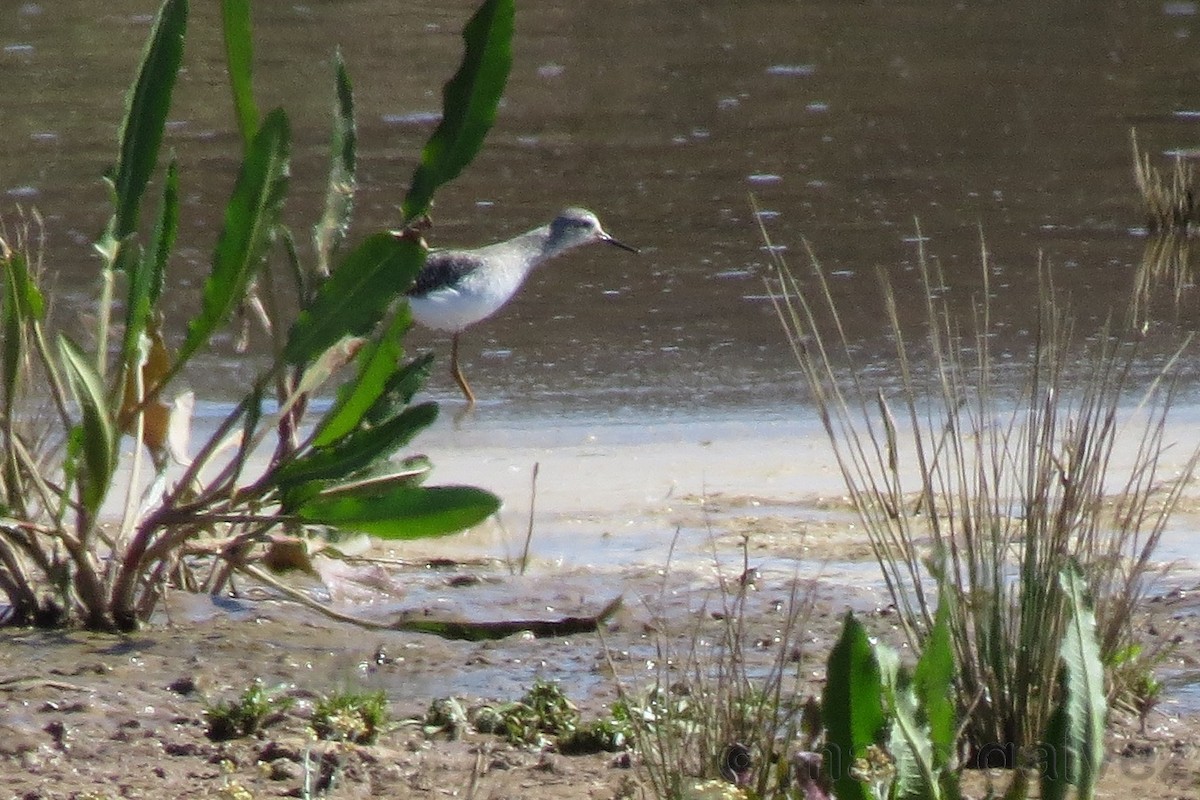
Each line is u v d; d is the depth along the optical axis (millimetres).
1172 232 22484
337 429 9773
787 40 36750
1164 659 8805
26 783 7125
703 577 10906
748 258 21141
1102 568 8086
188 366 16547
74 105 28125
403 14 37312
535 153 26938
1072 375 15789
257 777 7270
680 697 7797
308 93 29891
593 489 13211
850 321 18391
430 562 11414
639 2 40594
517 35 36812
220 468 13133
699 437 14688
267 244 9336
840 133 28547
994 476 7922
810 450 14141
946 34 37656
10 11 36250
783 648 7352
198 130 26953
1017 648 7488
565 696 8422
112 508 11977
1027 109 30562
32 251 19656
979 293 19453
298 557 10602
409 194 9812
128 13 36281
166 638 9438
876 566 11078
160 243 9680
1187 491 12383
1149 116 29922
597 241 21203
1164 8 40844
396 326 9711
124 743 7695
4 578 9641
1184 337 17641
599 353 17531
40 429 11352
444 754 7598
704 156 26812
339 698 8031
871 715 6207
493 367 17188
